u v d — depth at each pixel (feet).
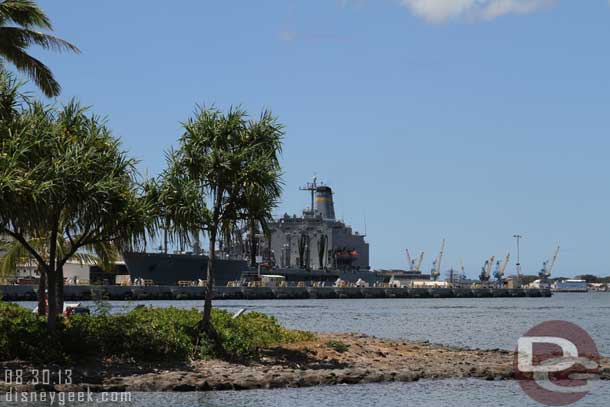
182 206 173.58
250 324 210.18
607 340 318.65
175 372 157.48
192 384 147.74
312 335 225.15
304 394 147.64
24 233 160.35
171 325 180.14
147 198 171.73
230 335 185.26
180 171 181.16
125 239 165.58
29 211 151.12
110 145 167.73
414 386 161.68
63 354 157.79
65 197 155.22
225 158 179.93
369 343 222.48
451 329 394.11
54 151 160.45
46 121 165.27
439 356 205.87
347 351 201.46
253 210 182.19
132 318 181.57
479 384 167.63
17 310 191.93
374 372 169.48
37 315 188.44
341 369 173.88
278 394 146.72
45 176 152.46
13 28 190.08
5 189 146.51
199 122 184.44
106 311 185.68
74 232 168.96
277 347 197.16
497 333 365.61
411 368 179.32
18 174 150.51
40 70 196.24
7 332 159.33
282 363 178.60
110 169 165.58
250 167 178.91
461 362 195.31
